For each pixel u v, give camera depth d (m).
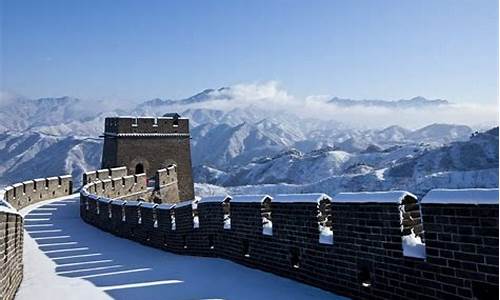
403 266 8.40
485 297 7.05
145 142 53.91
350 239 9.59
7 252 9.58
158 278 12.26
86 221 27.53
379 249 8.88
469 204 7.21
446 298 7.59
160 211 18.59
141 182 43.91
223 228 14.65
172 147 55.66
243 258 13.46
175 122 56.12
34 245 19.30
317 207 10.62
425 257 7.95
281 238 11.79
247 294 10.20
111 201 23.62
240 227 13.70
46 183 38.75
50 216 29.33
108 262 15.31
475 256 7.15
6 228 9.49
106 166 55.25
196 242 16.06
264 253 12.47
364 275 9.30
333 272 10.04
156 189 47.09
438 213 7.70
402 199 8.58
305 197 11.00
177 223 17.28
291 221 11.42
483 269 7.05
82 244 19.83
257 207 12.91
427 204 7.86
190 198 56.25
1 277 8.66
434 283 7.79
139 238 20.39
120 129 52.56
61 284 11.93
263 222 12.70
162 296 10.34
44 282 12.25
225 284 11.22
